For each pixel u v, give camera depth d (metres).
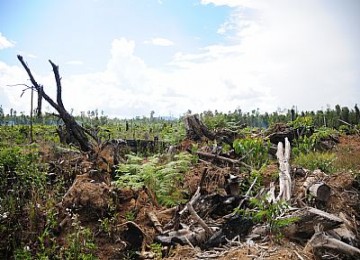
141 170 7.25
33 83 9.39
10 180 6.29
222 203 6.55
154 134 15.73
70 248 5.20
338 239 5.52
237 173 8.59
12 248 5.27
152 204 6.68
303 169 8.40
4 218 5.48
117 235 5.59
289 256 4.86
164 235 5.62
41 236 5.34
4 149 6.82
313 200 6.59
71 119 9.88
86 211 5.96
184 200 6.78
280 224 5.44
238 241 5.42
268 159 10.16
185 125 12.66
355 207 6.87
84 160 8.18
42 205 5.93
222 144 11.86
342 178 7.65
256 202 5.90
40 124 17.50
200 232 5.58
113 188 6.59
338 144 14.16
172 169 7.45
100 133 13.52
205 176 7.49
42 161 7.86
